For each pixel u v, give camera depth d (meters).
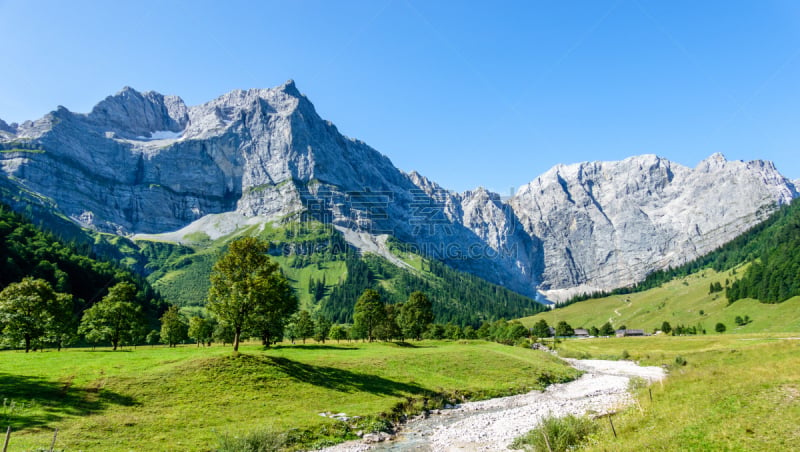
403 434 41.31
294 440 36.53
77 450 29.47
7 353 67.75
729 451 22.64
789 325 160.12
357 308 116.06
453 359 73.81
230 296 58.06
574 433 30.84
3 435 29.78
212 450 32.25
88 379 43.38
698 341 123.25
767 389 32.06
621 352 123.25
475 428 43.03
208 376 47.12
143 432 34.06
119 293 96.56
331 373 56.44
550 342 177.00
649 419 32.41
